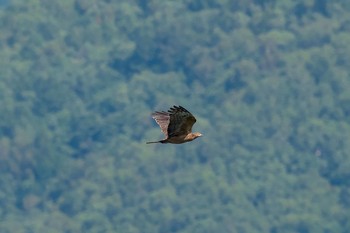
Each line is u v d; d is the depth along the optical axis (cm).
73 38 19638
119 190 15962
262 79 18012
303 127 17050
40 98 18400
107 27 19738
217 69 18512
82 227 15425
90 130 17775
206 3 19588
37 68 18788
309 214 15238
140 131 17562
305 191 15950
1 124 17575
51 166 16962
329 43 18750
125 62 19212
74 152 17462
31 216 16050
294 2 19688
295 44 18788
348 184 16225
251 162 16438
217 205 15338
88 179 16412
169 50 18988
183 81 18600
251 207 15388
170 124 2348
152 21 19300
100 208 15612
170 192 15538
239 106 17550
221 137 16838
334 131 16975
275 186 15912
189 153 16438
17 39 19450
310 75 18125
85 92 18588
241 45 18650
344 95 17738
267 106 17475
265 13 19388
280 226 15075
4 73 18525
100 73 18888
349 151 16650
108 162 16650
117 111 18125
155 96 18225
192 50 18862
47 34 19638
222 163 16388
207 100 18112
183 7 19525
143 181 16000
